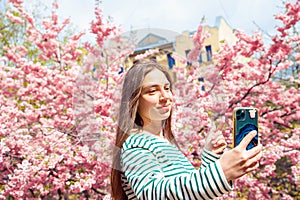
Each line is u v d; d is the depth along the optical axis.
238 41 5.09
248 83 5.53
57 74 4.84
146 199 1.10
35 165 4.17
